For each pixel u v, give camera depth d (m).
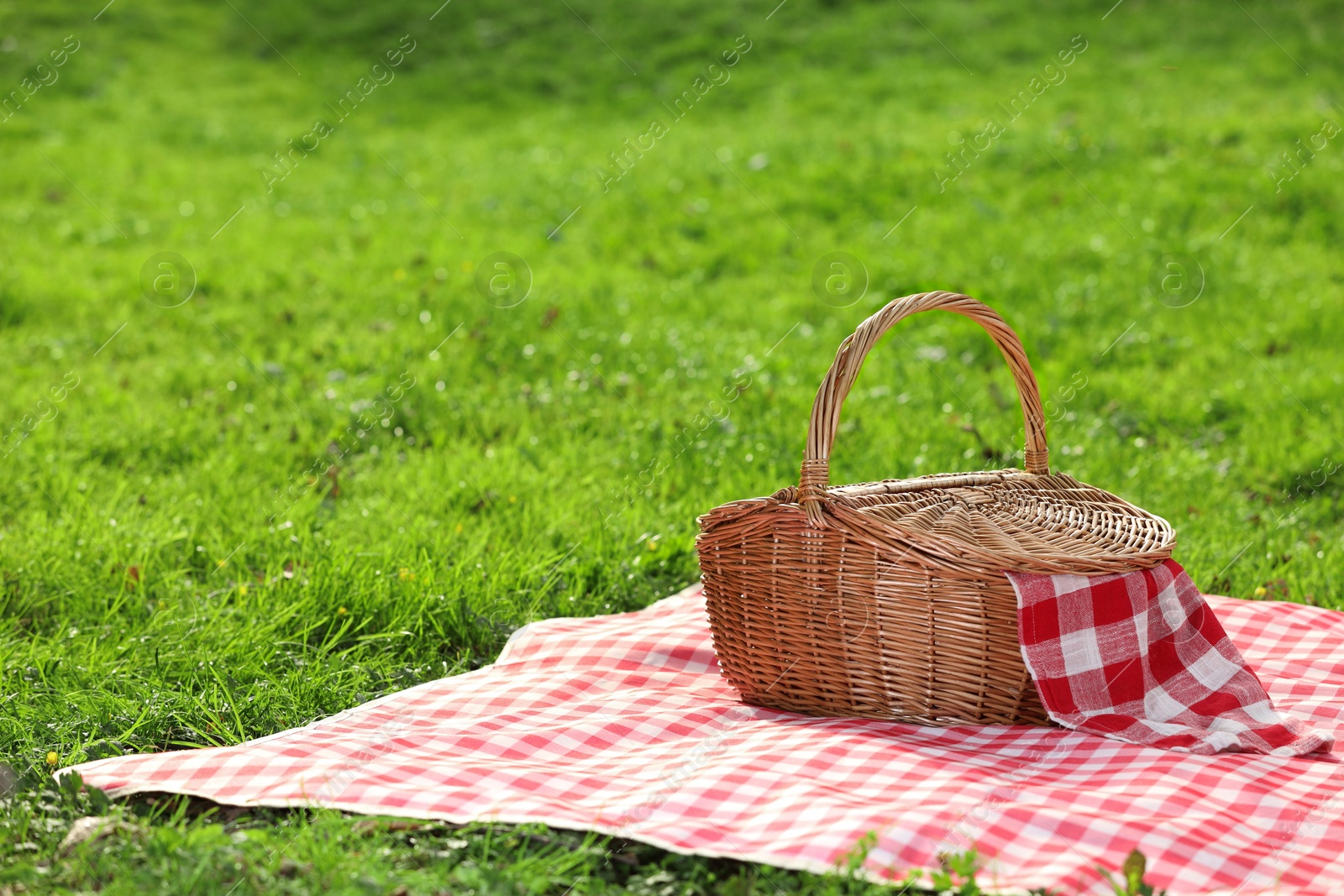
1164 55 11.58
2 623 2.97
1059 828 1.82
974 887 1.67
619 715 2.42
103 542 3.47
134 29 13.19
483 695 2.54
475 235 7.93
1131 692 2.31
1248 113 9.61
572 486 4.14
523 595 3.33
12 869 1.77
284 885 1.72
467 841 1.88
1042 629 2.26
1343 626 2.97
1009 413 5.09
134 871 1.77
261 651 2.82
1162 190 8.09
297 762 2.11
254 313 6.36
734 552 2.49
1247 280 6.76
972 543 2.36
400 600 3.13
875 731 2.26
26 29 12.73
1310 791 2.04
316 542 3.54
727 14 13.57
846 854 1.73
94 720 2.46
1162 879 1.72
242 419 4.86
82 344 5.89
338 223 8.26
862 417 4.99
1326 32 11.84
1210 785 2.01
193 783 2.04
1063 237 7.46
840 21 13.23
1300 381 5.45
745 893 1.73
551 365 5.62
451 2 14.12
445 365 5.50
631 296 6.82
